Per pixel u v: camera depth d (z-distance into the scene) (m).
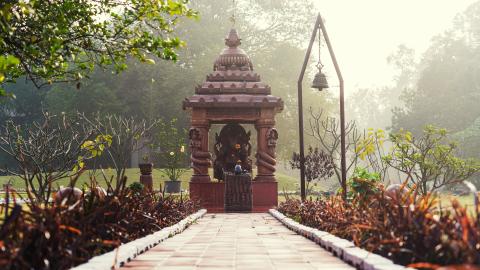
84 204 7.31
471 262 5.04
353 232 8.73
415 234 6.08
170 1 11.40
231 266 7.27
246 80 27.50
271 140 26.36
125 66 12.20
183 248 9.70
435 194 6.74
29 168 16.91
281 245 10.22
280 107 26.89
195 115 26.48
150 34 11.72
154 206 12.68
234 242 10.88
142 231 10.38
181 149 32.25
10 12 9.53
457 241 5.41
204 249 9.52
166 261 7.81
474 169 20.94
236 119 26.55
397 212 7.02
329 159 23.31
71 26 12.05
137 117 60.84
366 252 7.22
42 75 11.66
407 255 6.23
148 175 26.67
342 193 12.39
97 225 7.13
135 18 11.81
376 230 7.20
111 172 38.03
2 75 8.29
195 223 17.25
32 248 5.35
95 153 15.27
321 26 18.16
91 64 12.30
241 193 24.33
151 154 53.94
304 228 12.45
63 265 5.64
